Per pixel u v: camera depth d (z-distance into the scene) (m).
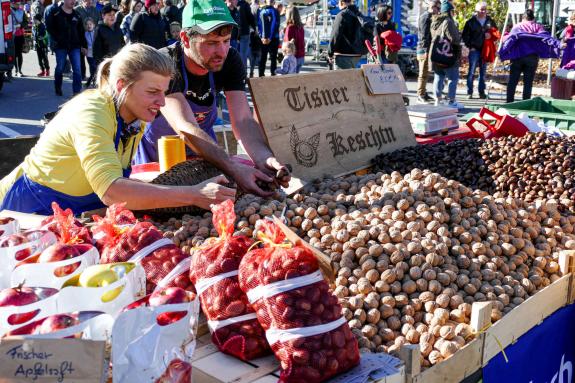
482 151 4.01
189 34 3.12
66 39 12.28
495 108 6.61
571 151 3.78
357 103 4.21
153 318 1.53
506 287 2.58
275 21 14.85
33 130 9.50
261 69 14.98
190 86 3.35
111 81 2.52
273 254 1.87
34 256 1.86
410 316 2.34
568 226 3.27
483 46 13.42
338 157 3.95
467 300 2.49
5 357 1.42
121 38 11.44
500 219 2.92
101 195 2.45
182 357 1.58
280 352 1.80
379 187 3.07
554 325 2.82
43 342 1.42
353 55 11.32
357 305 2.30
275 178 2.95
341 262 2.46
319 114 3.91
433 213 2.79
